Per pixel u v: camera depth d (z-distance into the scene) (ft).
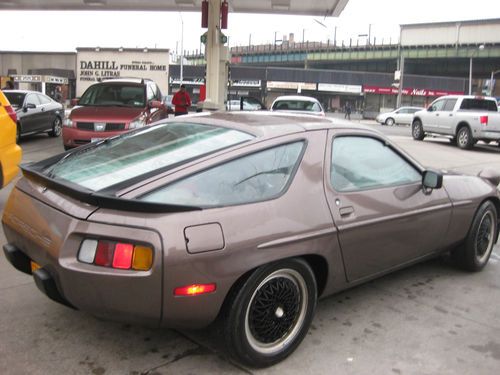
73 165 11.25
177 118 13.04
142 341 10.97
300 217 10.30
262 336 9.99
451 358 10.85
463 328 12.26
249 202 9.78
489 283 15.33
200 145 10.72
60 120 52.37
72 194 9.30
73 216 9.11
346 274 11.56
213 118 12.41
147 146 11.37
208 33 48.57
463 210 14.92
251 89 230.48
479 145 64.39
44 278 9.34
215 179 9.77
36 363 9.98
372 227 11.78
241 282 9.48
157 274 8.55
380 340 11.48
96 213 8.94
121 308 8.79
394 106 234.58
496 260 17.67
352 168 12.07
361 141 12.60
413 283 15.08
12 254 10.80
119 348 10.66
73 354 10.37
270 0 54.90
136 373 9.80
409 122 131.95
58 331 11.25
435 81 235.81
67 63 206.39
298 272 10.38
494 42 240.94
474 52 246.68
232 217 9.37
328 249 10.77
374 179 12.53
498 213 16.85
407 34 267.59
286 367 10.23
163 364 10.12
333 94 232.73
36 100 48.11
